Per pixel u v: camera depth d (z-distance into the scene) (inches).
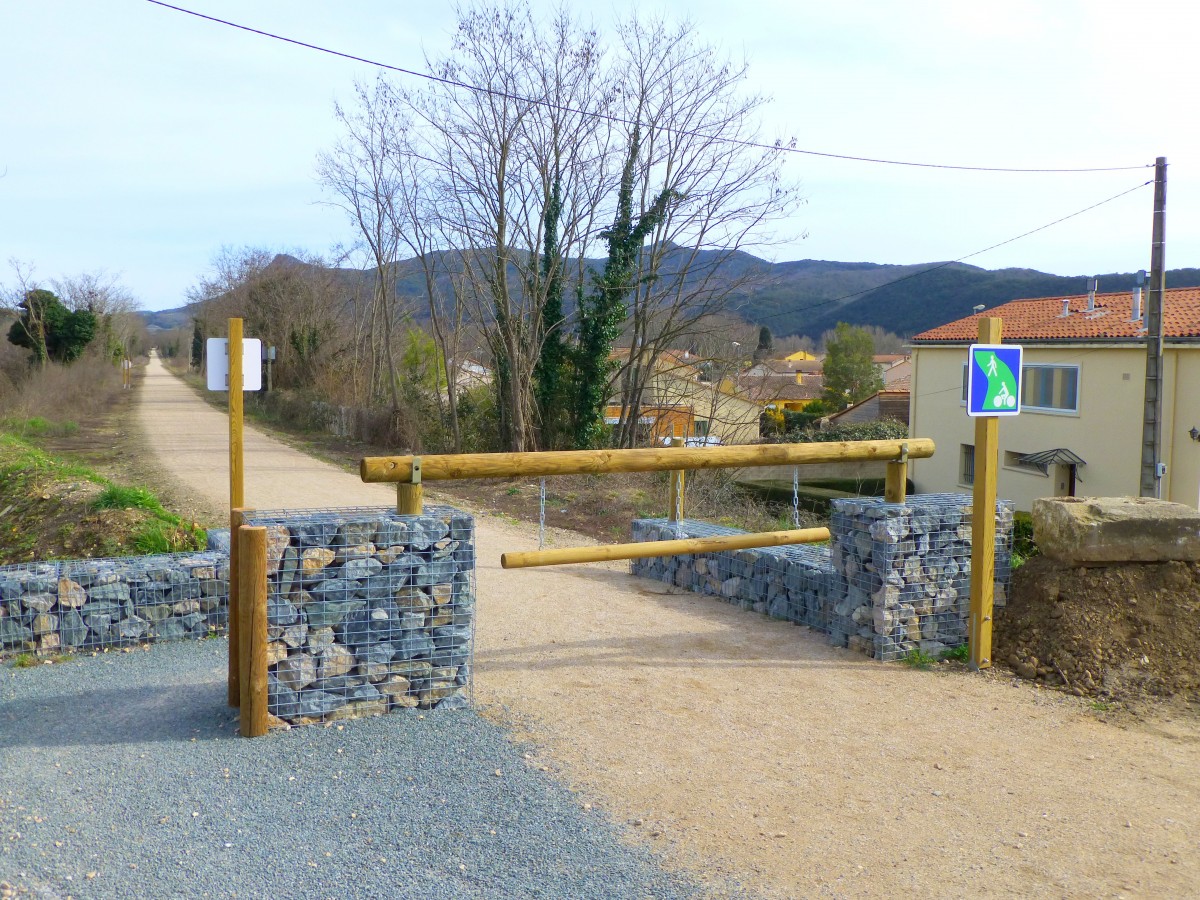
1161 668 237.3
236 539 212.8
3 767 184.2
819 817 167.2
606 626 300.7
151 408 1640.0
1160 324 725.3
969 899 140.4
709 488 685.3
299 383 1681.8
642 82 897.5
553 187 914.7
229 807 168.1
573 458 240.7
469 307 1090.7
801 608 303.7
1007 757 195.0
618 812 168.4
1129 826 164.4
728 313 968.3
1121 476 908.0
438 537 219.0
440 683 220.5
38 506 463.5
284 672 205.6
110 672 249.6
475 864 149.6
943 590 267.4
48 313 1673.2
